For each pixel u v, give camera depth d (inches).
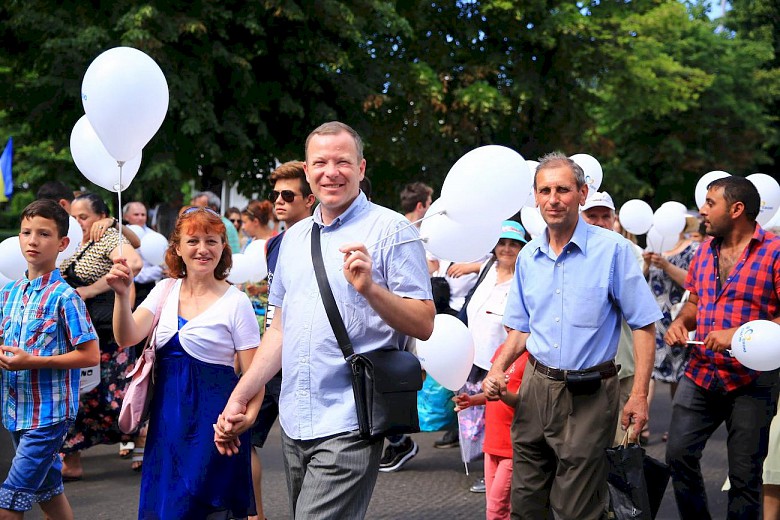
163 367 169.2
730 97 1268.5
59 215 188.9
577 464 167.2
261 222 315.6
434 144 906.1
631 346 254.8
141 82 165.6
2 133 991.6
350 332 136.3
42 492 184.2
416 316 132.7
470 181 150.2
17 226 1732.3
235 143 695.7
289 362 139.6
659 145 1285.7
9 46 716.7
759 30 1424.7
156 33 639.8
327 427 135.6
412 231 138.2
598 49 935.7
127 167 195.3
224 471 165.9
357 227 138.6
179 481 164.7
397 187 946.7
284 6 665.6
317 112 738.8
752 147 1320.1
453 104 894.4
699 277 203.0
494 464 201.6
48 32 666.2
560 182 169.3
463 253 167.0
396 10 889.5
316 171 137.8
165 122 669.3
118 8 651.5
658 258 292.8
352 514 135.2
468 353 210.4
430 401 282.0
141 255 320.2
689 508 201.5
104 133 168.1
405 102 859.4
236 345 170.7
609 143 991.0
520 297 180.2
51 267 189.3
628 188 1224.2
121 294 159.2
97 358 186.4
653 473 173.2
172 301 171.0
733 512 195.9
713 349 193.2
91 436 268.2
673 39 1082.1
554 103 962.7
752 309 195.2
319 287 137.0
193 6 656.4
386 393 133.3
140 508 167.6
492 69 897.5
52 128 713.6
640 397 167.2
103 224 268.8
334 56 713.0
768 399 194.4
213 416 167.0
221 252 173.5
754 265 195.6
